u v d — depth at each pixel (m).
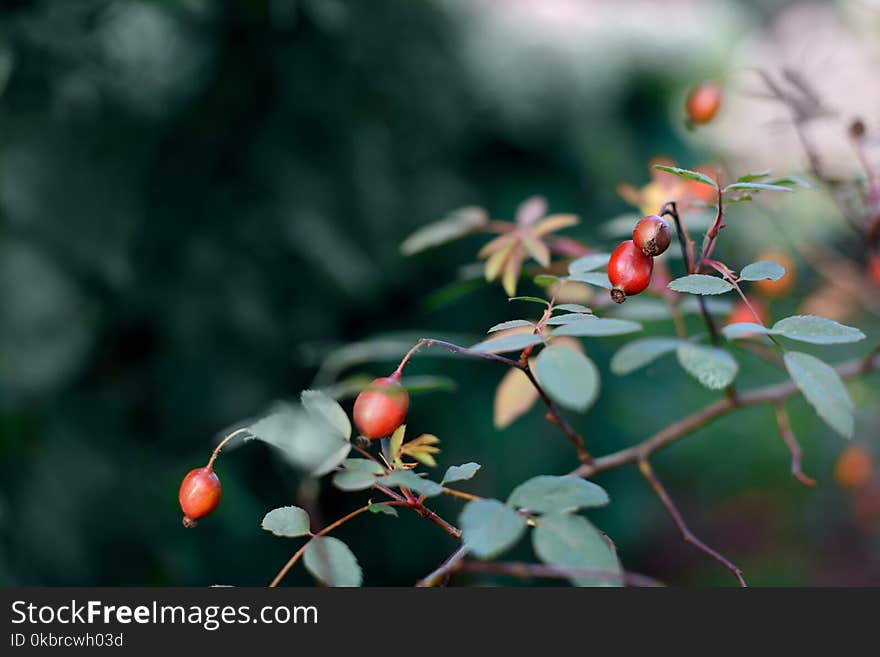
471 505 0.48
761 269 0.51
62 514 0.89
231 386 1.03
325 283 1.06
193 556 0.97
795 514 1.87
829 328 0.50
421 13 1.19
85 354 0.92
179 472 0.98
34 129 0.88
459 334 1.27
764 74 0.65
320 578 0.49
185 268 1.00
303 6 1.00
